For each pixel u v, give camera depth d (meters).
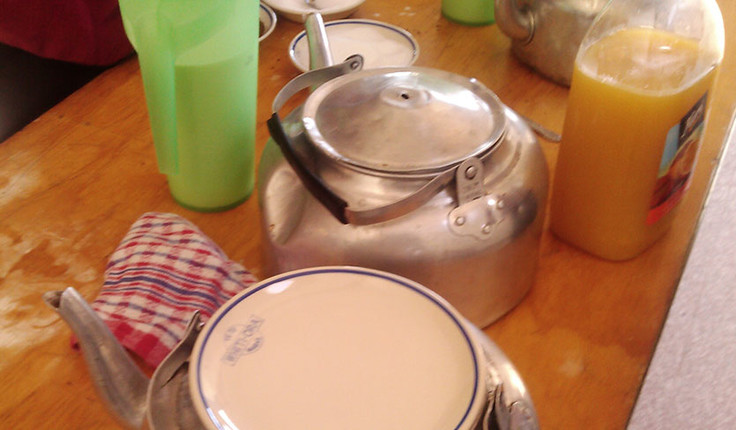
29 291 0.60
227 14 0.57
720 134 0.77
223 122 0.64
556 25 0.81
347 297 0.41
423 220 0.50
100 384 0.40
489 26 0.98
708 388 0.52
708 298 0.58
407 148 0.50
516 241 0.54
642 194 0.60
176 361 0.39
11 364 0.54
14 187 0.71
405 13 1.01
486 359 0.41
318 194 0.50
